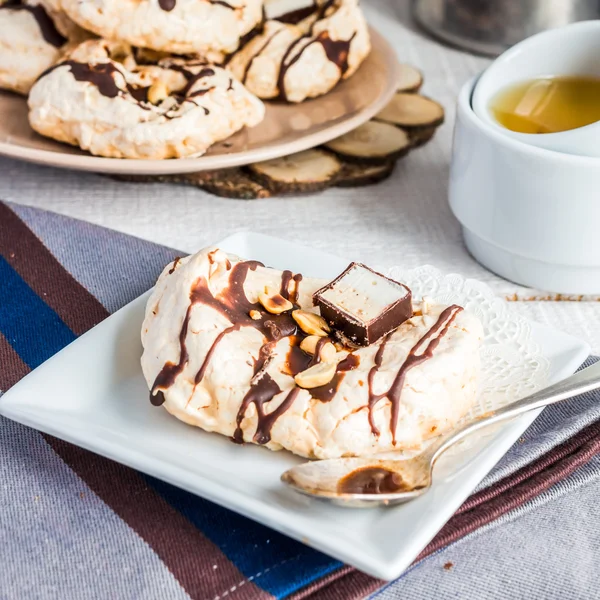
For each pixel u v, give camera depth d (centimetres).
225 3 76
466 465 57
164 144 72
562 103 69
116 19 75
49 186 76
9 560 56
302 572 56
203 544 57
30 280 67
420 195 77
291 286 62
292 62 77
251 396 58
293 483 56
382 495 55
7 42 76
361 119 76
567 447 60
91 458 59
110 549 57
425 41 98
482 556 58
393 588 57
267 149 73
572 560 58
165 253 68
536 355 62
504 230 68
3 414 59
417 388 58
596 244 66
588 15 87
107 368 61
